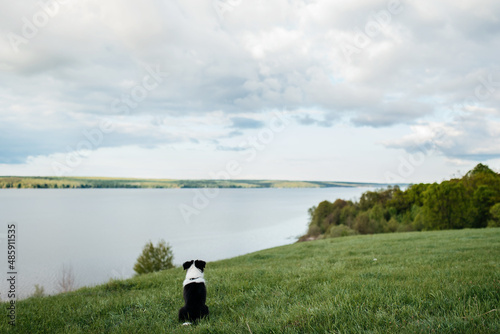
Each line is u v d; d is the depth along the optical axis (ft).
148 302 21.18
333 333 11.65
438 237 65.46
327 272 27.66
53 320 18.31
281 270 32.22
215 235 264.72
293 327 12.85
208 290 23.82
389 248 51.06
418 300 14.93
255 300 19.63
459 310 12.85
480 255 34.37
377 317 12.89
